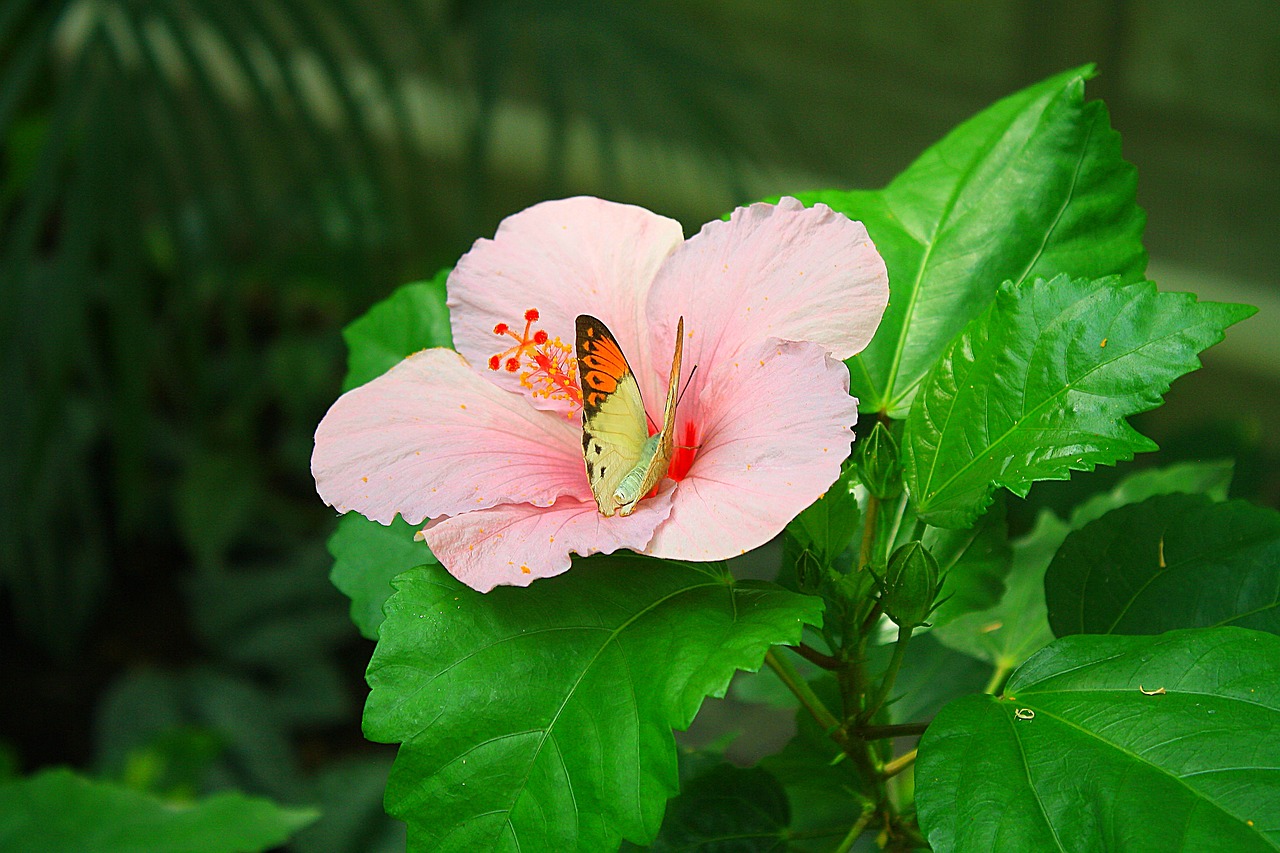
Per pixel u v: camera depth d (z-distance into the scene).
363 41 1.92
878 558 1.03
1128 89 2.68
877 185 2.99
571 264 1.03
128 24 1.79
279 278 1.96
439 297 1.10
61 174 2.21
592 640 0.98
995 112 1.09
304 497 2.54
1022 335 1.00
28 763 2.13
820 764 1.06
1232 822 0.92
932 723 0.97
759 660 0.96
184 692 2.19
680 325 0.97
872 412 1.05
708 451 0.99
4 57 2.09
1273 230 2.61
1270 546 1.02
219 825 1.22
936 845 0.95
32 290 2.12
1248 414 2.61
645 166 2.89
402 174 3.07
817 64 2.96
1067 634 1.03
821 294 1.00
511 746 0.97
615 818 0.96
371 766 2.02
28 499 1.89
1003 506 1.04
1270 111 2.55
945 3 2.77
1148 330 0.98
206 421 2.43
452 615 0.98
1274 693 0.95
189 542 2.32
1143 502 1.04
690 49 2.11
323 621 2.30
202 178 1.84
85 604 2.31
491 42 2.04
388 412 1.01
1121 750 0.95
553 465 1.00
